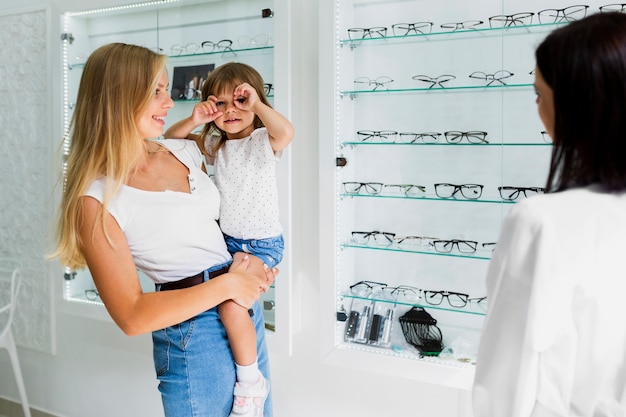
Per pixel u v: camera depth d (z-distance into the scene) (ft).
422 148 7.20
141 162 4.92
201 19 8.04
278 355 8.22
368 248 7.26
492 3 6.66
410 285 7.38
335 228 6.95
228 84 5.94
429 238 7.20
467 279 7.04
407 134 7.22
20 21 9.57
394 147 7.35
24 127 9.73
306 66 7.73
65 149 8.95
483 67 6.75
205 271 4.98
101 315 8.80
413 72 7.15
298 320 8.00
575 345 3.03
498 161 6.77
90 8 8.52
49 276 9.69
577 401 3.13
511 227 3.19
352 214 7.57
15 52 9.70
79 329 9.89
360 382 7.66
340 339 7.15
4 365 10.77
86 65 4.78
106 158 4.58
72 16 8.93
